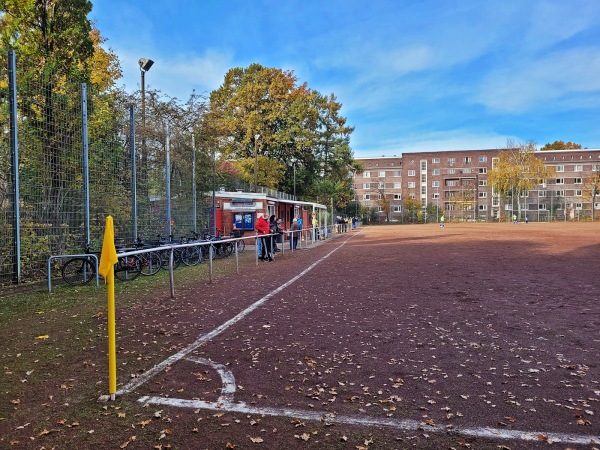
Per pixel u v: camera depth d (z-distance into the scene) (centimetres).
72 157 1086
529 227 4969
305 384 402
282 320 650
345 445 296
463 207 9131
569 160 9219
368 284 988
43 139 1015
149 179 1452
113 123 1265
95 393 386
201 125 2048
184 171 1719
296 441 301
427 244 2345
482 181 9356
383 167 10000
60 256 967
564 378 409
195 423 329
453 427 318
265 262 1577
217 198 2619
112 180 1240
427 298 807
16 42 1194
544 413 338
